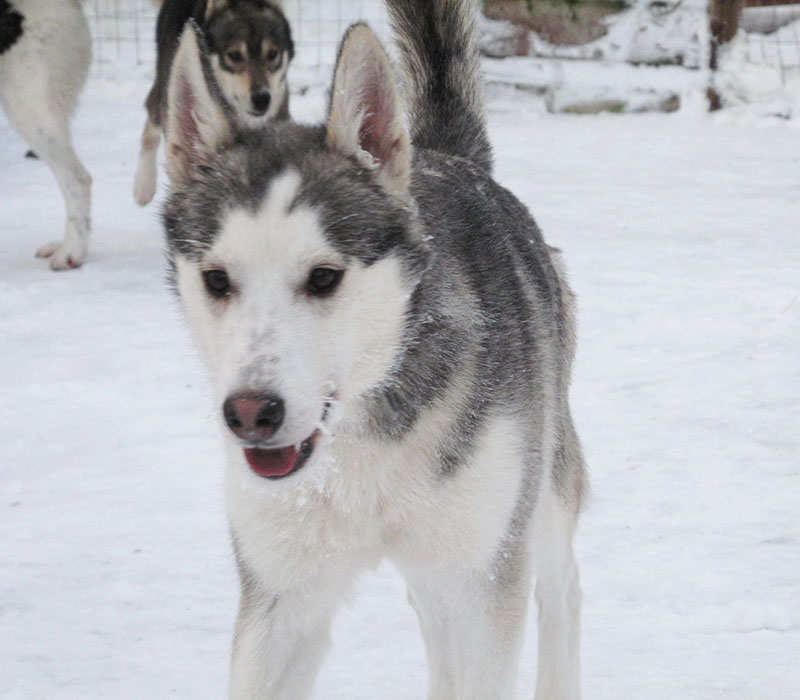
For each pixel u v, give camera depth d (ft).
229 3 34.12
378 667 12.32
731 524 15.30
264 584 10.36
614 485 16.71
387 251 9.72
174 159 10.40
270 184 9.57
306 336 9.16
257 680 10.30
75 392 21.35
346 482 10.03
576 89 51.55
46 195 37.68
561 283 14.20
